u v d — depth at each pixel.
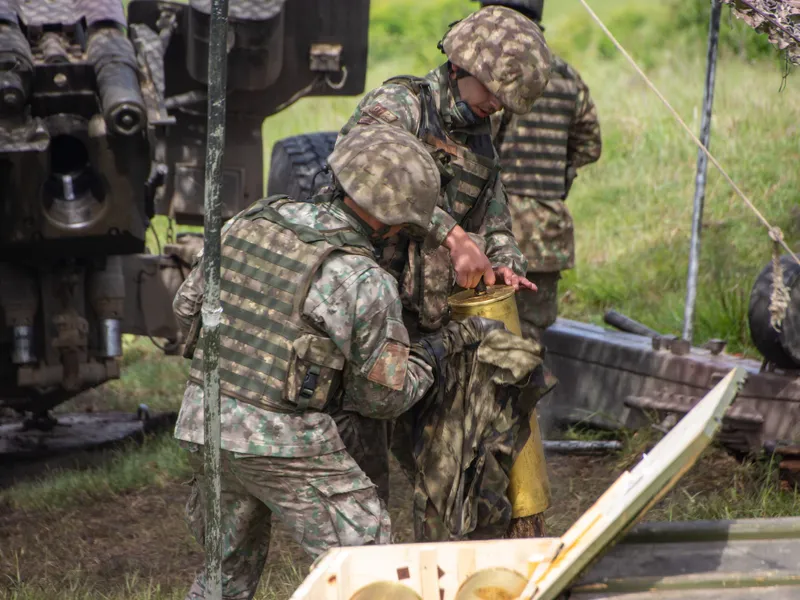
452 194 12.56
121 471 19.72
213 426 9.08
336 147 10.73
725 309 24.67
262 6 19.88
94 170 17.44
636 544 9.02
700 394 19.08
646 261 29.97
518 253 13.00
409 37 57.94
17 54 16.58
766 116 37.44
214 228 8.68
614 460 19.48
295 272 10.17
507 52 12.03
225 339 10.37
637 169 36.38
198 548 16.73
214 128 8.45
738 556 8.79
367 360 10.25
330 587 8.48
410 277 12.23
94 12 18.52
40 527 17.62
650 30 49.84
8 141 16.41
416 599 8.75
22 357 18.69
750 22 12.33
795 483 16.66
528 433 11.89
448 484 11.59
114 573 15.85
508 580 8.77
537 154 18.28
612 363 20.38
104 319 19.39
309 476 10.28
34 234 17.42
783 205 31.08
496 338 11.52
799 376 17.69
